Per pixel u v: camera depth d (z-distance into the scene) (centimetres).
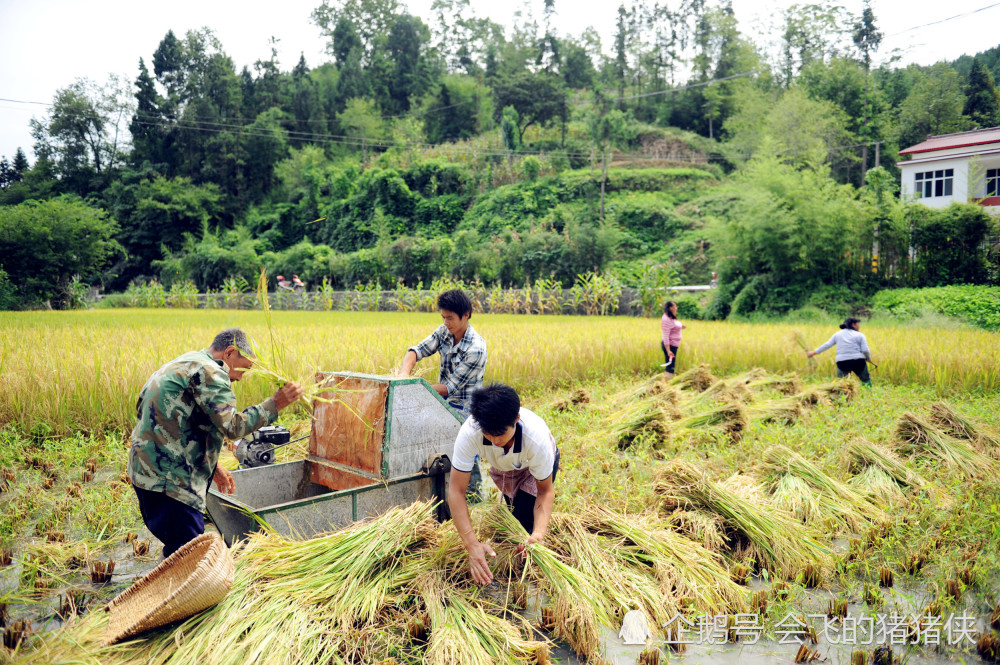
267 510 381
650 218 4900
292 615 311
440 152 6556
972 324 2205
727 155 5903
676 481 466
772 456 549
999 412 812
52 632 299
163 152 7369
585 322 2011
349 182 6212
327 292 3906
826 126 4869
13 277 3634
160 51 8075
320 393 477
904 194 2939
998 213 2700
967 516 448
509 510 404
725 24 7969
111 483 545
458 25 10238
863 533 443
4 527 450
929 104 5041
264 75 8644
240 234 6356
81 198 7000
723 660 314
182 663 275
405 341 1167
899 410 822
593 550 375
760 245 2784
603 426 738
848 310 2555
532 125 6825
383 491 430
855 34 6775
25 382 726
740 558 418
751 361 1241
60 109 7406
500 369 1024
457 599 336
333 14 9969
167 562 327
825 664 311
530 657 305
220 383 347
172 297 4288
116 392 750
